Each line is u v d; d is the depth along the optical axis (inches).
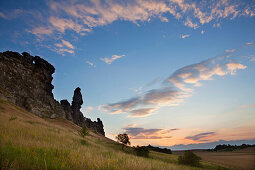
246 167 1309.1
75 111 5944.9
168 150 3688.5
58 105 4483.3
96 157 258.4
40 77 3959.2
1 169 134.0
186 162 1024.9
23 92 3257.9
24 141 297.1
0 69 2925.7
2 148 198.2
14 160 155.9
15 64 3358.8
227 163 1533.0
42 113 3415.4
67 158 207.2
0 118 704.4
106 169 184.1
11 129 442.0
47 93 4188.0
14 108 1926.7
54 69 4534.9
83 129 1343.5
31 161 165.8
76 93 6441.9
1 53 3233.3
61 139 578.2
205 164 1157.1
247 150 5649.6
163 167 278.2
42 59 4249.5
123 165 214.7
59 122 3474.4
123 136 1413.6
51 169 153.9
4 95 2610.7
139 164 239.6
